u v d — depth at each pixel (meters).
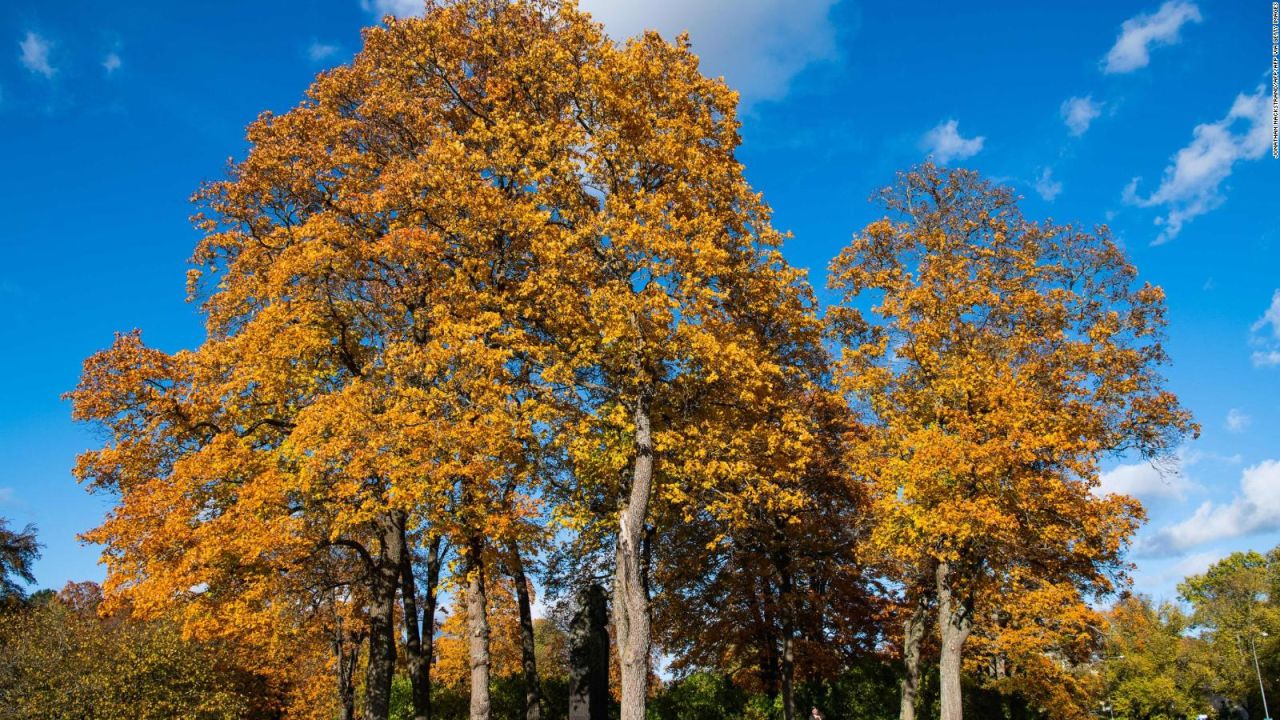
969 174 22.61
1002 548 18.94
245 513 16.38
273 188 21.31
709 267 16.66
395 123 21.38
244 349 18.11
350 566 22.30
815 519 26.61
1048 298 20.78
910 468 18.98
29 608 35.00
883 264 23.02
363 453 15.70
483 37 20.92
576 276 17.06
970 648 27.53
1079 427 19.27
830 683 29.09
